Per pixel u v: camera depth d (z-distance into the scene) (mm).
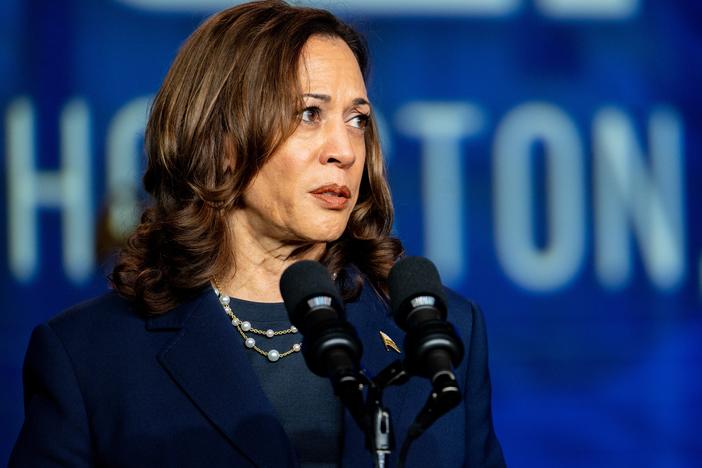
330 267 7855
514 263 15914
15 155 15398
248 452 6949
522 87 16047
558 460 16141
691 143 16188
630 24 16219
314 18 7445
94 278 15406
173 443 7000
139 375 7223
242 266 7598
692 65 16234
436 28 15953
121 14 15570
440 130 15883
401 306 5965
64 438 7078
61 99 15477
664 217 16109
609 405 16125
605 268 16047
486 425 7777
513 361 16000
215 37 7453
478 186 15914
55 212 15406
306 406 7363
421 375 5754
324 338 5633
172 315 7461
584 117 16109
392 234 8320
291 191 7152
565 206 15969
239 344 7352
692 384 16141
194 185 7434
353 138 7336
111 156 15492
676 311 16094
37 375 7332
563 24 16141
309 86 7156
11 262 15375
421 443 7277
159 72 15609
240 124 7191
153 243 7648
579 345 16078
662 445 16188
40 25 15469
